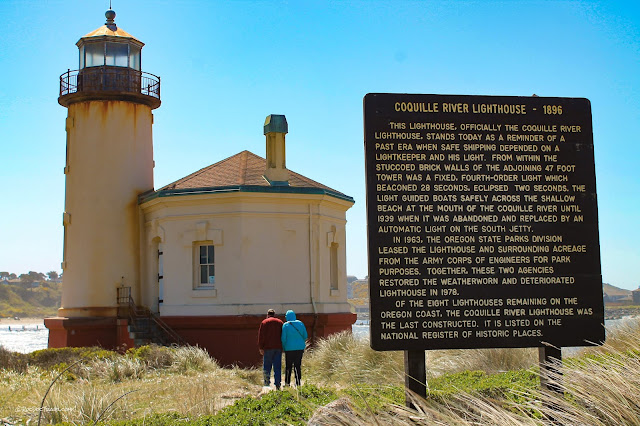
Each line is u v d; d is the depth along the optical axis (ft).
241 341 86.33
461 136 26.50
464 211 26.20
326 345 68.49
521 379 34.68
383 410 24.53
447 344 25.53
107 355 72.90
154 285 96.32
